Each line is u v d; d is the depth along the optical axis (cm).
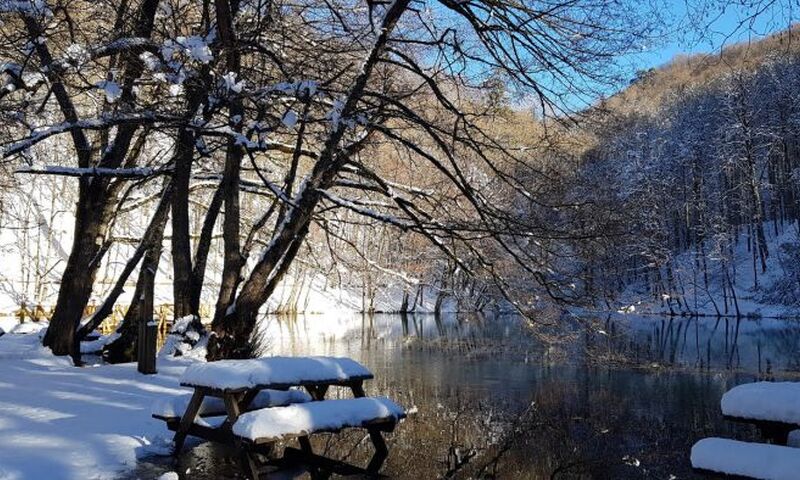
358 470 736
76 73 1009
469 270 1188
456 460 827
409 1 1035
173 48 838
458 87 1198
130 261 1502
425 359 1955
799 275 4594
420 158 1498
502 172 1136
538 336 1204
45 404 773
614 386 1493
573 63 1111
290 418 598
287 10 1279
